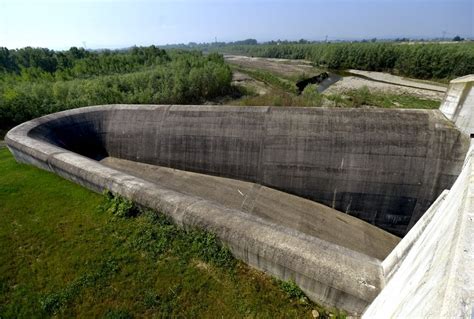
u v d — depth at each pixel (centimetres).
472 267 391
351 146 1527
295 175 1616
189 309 753
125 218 1068
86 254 925
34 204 1191
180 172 1820
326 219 1527
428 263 531
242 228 873
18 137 1599
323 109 1653
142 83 3762
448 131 1406
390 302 573
